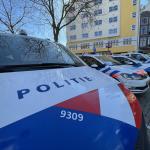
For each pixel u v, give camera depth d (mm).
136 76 6758
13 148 1273
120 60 10570
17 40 3104
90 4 21328
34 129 1416
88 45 64000
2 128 1374
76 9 18656
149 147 1886
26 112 1533
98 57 8117
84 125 1581
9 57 2607
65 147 1382
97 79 2482
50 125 1480
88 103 1821
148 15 58875
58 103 1705
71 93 1896
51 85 1973
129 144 1629
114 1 58000
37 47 3166
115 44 59312
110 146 1520
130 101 2188
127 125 1765
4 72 2184
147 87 7090
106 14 59031
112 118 1752
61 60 3086
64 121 1553
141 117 2029
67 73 2457
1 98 1647
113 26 59094
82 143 1447
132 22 56562
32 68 2498
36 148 1313
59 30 17969
